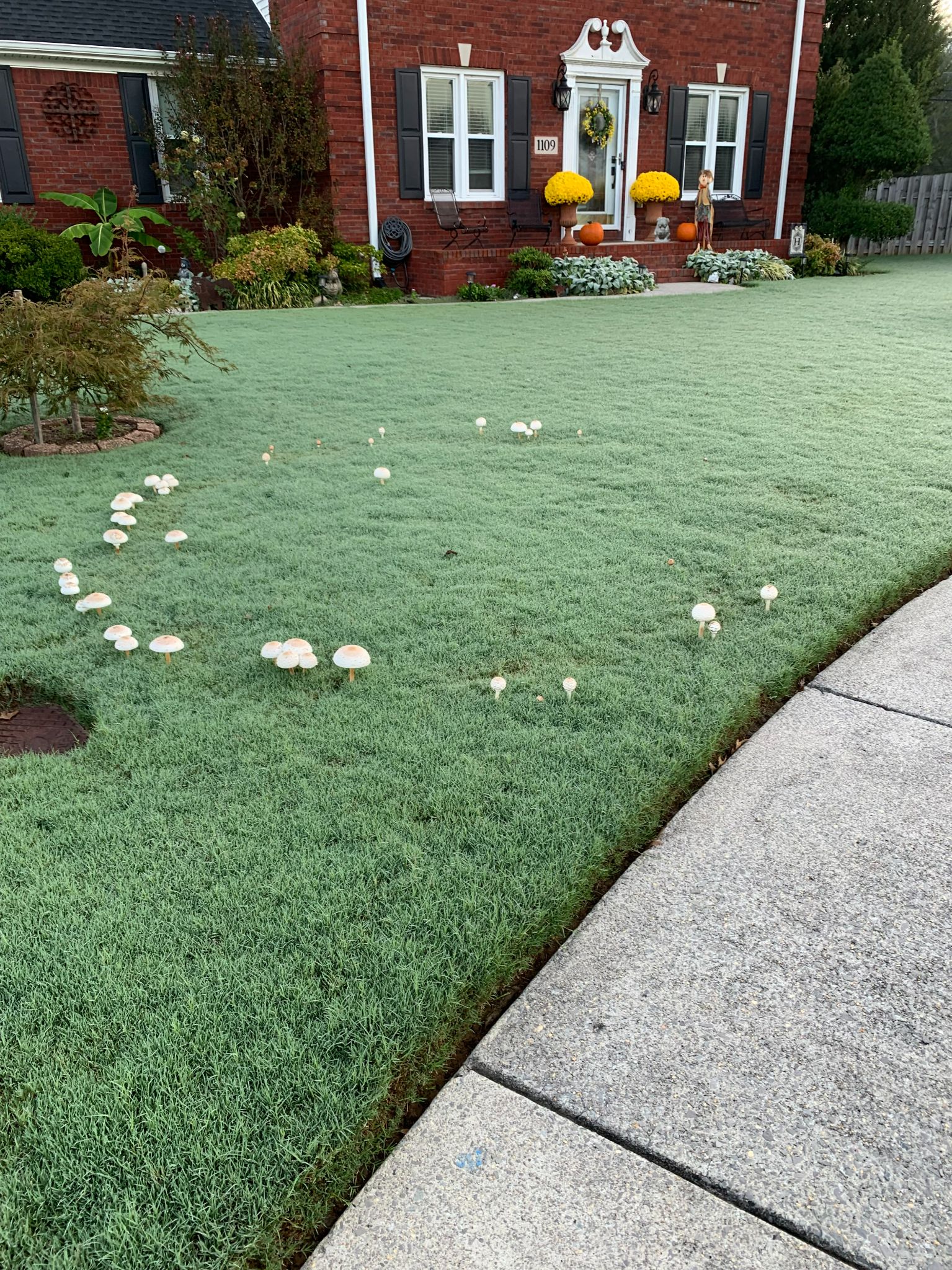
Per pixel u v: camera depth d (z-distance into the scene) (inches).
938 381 267.9
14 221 427.2
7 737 101.3
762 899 74.0
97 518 166.7
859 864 77.8
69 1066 58.1
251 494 179.2
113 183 506.3
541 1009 63.8
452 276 520.4
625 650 113.0
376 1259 47.8
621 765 89.7
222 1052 58.9
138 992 63.6
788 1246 48.0
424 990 63.7
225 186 495.5
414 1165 52.8
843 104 677.9
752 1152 53.0
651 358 318.0
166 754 92.9
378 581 135.9
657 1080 57.9
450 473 190.4
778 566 137.4
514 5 529.3
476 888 73.5
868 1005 63.3
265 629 121.0
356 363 315.9
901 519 155.4
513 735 95.0
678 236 614.2
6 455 212.8
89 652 114.6
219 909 71.4
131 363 215.3
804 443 204.8
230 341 359.3
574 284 528.4
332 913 70.9
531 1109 56.2
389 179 531.5
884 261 741.9
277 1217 49.8
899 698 104.1
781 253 631.8
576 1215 49.7
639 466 191.8
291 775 89.2
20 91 468.1
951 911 72.2
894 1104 55.9
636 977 66.3
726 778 90.7
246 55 473.4
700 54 601.3
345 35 488.1
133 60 484.4
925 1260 47.1
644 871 77.7
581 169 605.0
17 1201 50.1
